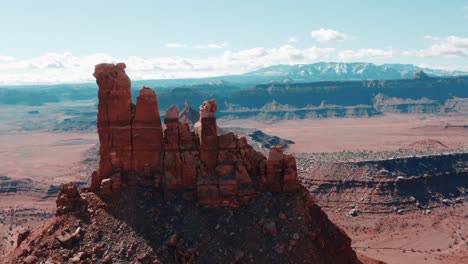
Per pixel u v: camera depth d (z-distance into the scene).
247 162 68.69
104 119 69.88
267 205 66.06
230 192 66.69
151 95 69.88
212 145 68.62
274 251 61.53
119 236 63.31
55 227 65.00
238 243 62.84
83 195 68.44
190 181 68.38
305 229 63.75
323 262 63.19
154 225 64.38
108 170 69.88
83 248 62.19
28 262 61.00
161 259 60.78
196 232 63.34
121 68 70.12
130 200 67.00
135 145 69.75
